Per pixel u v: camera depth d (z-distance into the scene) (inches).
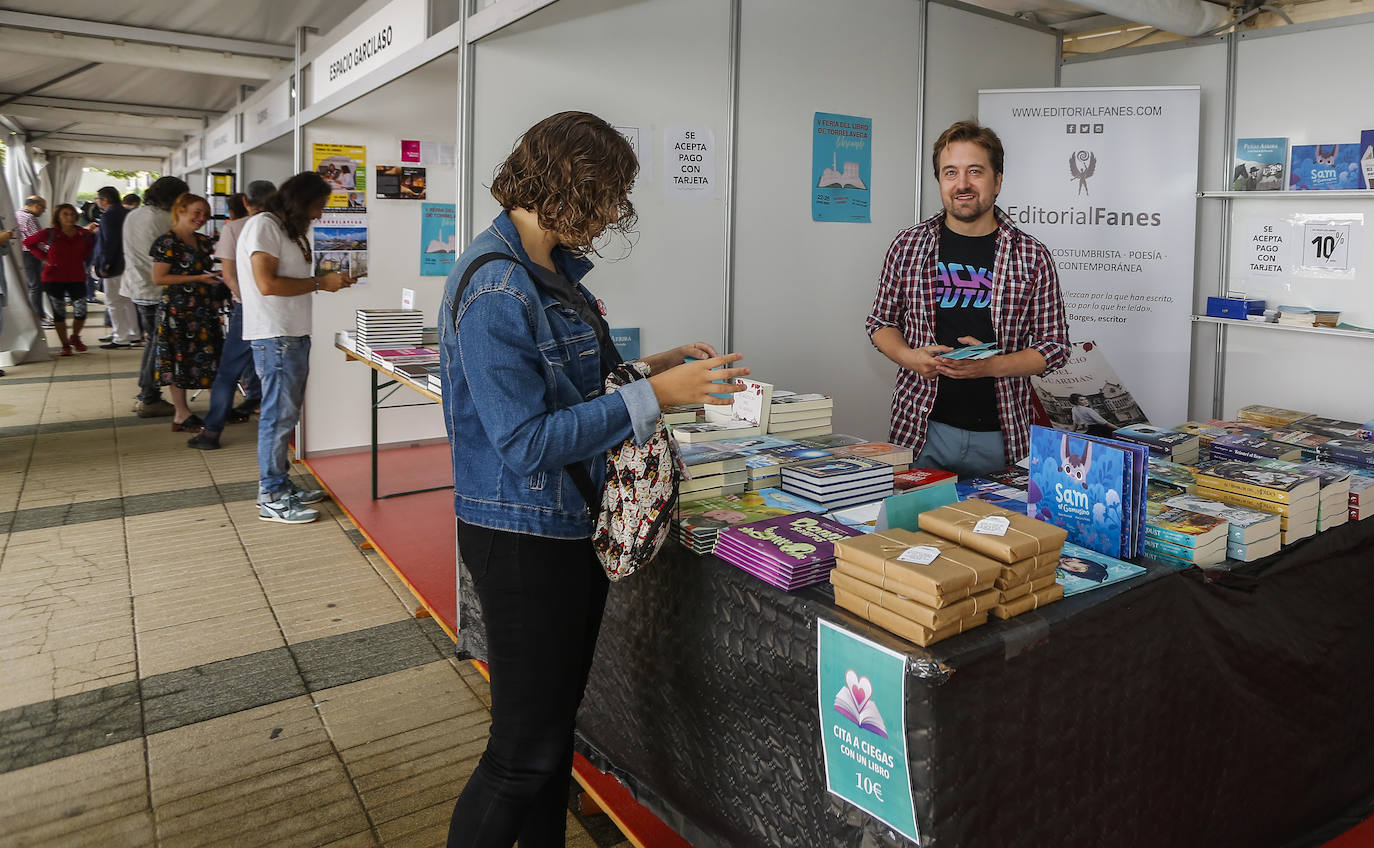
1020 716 55.5
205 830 84.3
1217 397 163.8
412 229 220.7
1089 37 181.3
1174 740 66.3
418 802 88.7
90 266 440.1
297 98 207.8
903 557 55.5
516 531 59.4
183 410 252.1
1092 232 157.4
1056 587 59.0
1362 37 139.8
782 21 128.5
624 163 58.3
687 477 74.5
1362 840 80.8
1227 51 154.8
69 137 547.5
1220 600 67.5
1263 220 154.3
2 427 254.2
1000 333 111.9
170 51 277.4
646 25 118.1
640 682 80.0
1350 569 79.9
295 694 109.8
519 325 55.2
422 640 125.0
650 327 122.3
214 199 329.7
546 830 69.7
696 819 73.9
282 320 166.1
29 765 94.4
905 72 143.1
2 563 151.6
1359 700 83.3
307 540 165.2
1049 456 72.8
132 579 145.5
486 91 111.1
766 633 63.4
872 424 148.8
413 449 231.6
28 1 244.5
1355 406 147.2
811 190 135.0
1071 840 60.5
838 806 58.7
